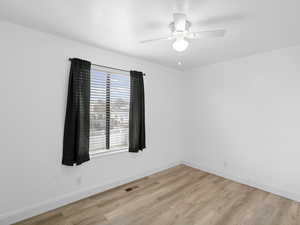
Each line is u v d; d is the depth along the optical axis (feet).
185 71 12.50
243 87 9.36
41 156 6.53
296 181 7.61
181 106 12.73
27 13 5.27
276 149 8.20
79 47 7.48
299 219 6.29
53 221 6.05
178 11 5.07
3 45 5.72
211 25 5.91
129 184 9.19
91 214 6.49
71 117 7.02
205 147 11.30
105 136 8.75
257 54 8.80
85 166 7.70
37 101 6.41
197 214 6.58
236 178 9.69
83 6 4.86
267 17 5.36
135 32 6.52
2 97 5.72
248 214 6.59
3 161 5.76
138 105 9.51
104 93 8.64
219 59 9.82
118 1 4.60
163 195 8.02
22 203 6.12
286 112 7.86
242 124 9.43
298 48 7.52
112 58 8.64
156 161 10.96
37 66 6.40
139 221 6.13
